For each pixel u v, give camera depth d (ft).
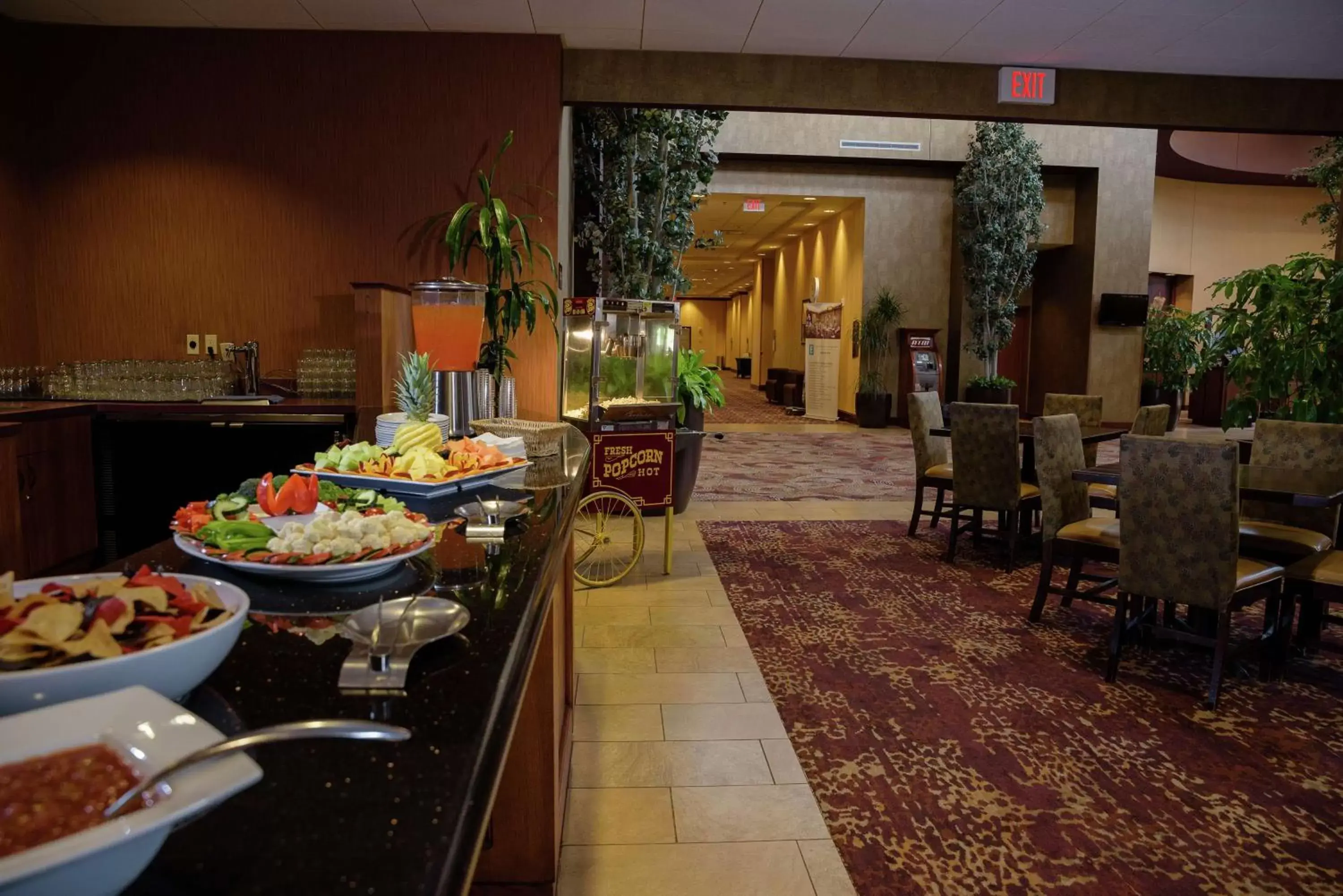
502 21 15.67
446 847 2.02
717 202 44.09
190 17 15.44
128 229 16.21
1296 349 15.83
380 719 2.75
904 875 6.95
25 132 15.83
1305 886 6.81
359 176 16.44
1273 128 18.70
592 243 22.45
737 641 12.28
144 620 2.77
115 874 1.67
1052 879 6.89
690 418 20.99
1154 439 10.22
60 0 14.67
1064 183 44.60
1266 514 13.84
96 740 2.03
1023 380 50.55
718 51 17.37
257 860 1.96
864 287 43.52
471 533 5.44
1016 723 9.72
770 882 6.85
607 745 9.11
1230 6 14.79
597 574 15.66
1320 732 9.53
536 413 17.19
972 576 15.92
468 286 12.67
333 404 14.43
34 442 12.84
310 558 4.15
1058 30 15.98
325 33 16.19
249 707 2.83
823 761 8.82
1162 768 8.70
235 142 16.22
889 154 40.57
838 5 14.92
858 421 43.34
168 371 14.92
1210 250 53.83
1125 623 10.87
